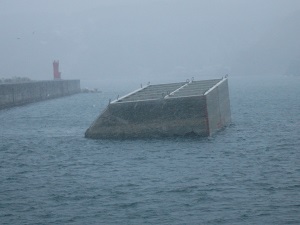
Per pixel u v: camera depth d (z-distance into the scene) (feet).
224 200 95.45
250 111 247.29
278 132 172.65
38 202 98.02
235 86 562.66
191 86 185.16
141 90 188.96
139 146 146.10
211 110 160.45
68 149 149.59
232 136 162.50
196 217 87.30
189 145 145.48
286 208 90.17
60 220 87.97
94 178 114.62
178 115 154.71
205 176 112.57
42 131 195.31
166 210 91.09
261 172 115.24
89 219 88.02
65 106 312.09
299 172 114.52
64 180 114.01
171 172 116.98
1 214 91.71
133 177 113.80
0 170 126.82
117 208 92.99
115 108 159.53
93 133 164.04
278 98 331.16
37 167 128.88
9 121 233.76
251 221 84.74
